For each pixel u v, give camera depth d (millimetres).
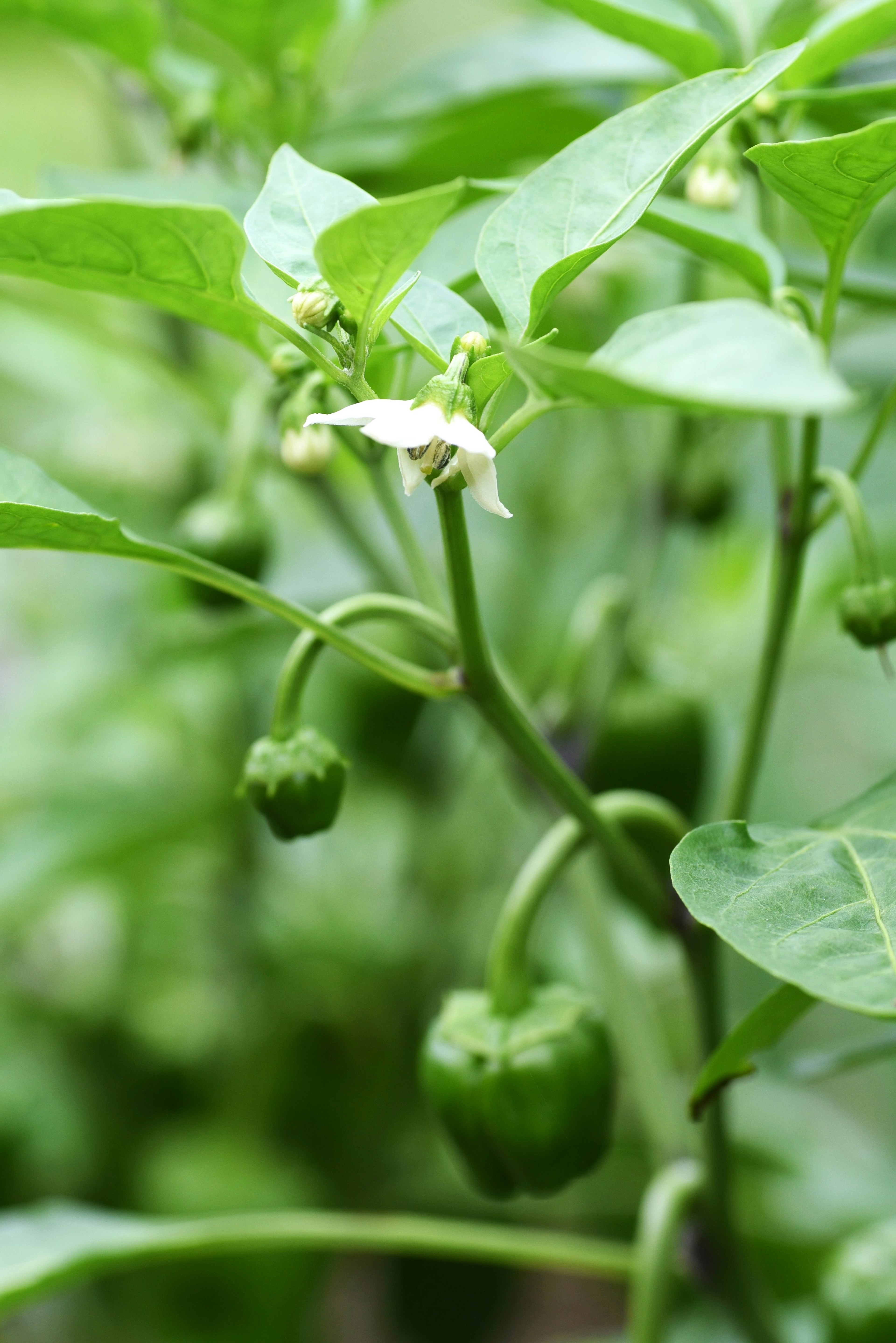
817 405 419
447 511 535
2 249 532
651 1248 604
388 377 562
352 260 520
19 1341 780
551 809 663
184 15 659
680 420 667
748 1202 750
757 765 599
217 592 668
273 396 622
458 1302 758
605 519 766
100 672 786
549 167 543
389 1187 765
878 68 614
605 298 718
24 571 886
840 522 737
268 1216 731
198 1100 776
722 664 765
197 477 731
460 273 589
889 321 679
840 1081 1142
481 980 764
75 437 750
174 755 853
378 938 761
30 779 816
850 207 547
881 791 553
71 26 656
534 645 756
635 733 653
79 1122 763
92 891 830
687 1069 773
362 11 672
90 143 952
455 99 650
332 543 740
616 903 698
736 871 537
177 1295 735
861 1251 639
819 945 524
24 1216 651
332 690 741
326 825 577
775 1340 619
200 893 792
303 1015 765
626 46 651
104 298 706
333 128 671
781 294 560
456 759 768
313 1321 764
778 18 643
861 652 760
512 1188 609
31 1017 785
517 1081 593
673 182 635
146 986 807
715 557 794
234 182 666
